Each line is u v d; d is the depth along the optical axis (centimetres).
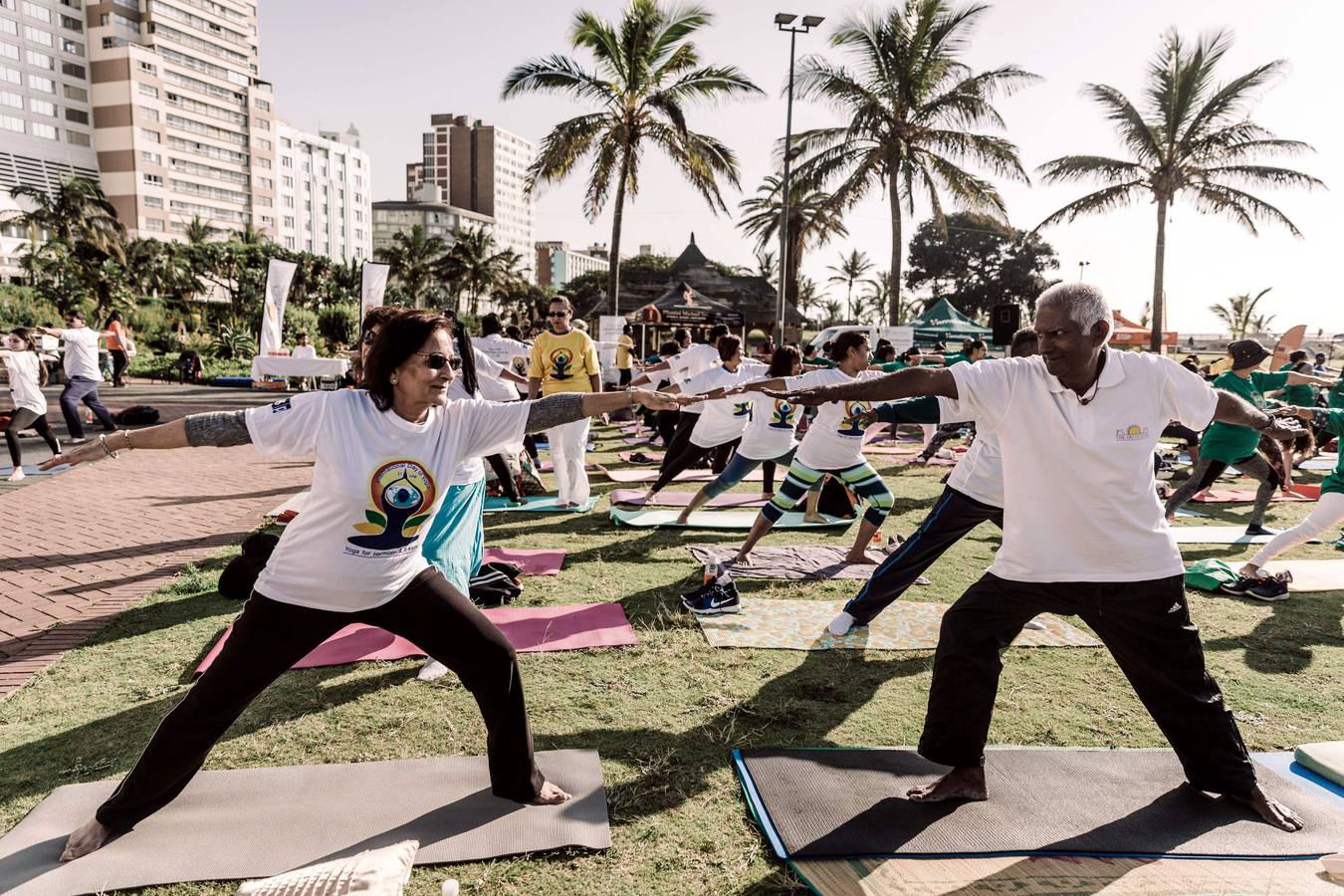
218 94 9625
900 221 2378
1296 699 370
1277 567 596
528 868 239
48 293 4022
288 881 207
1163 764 302
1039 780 290
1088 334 235
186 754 238
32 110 8188
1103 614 259
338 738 317
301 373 1675
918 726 336
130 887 227
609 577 538
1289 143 2288
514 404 252
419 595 247
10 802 272
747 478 974
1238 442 686
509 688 254
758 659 404
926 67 2269
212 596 490
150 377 2575
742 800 279
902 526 727
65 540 628
